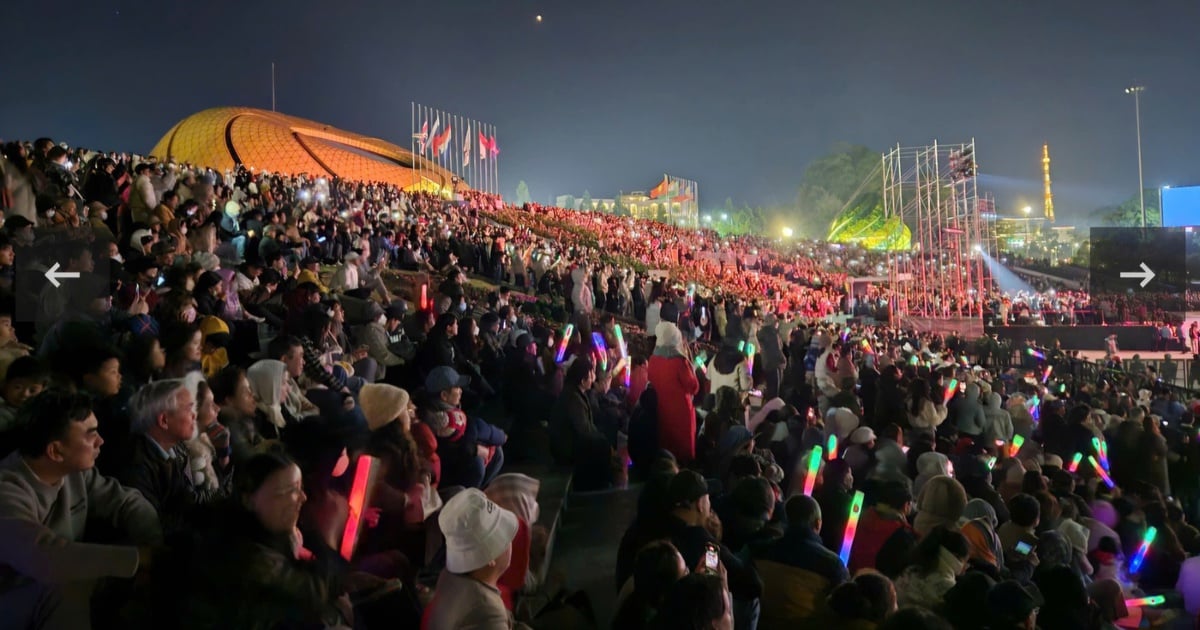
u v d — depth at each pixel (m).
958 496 6.27
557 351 11.94
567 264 29.69
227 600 3.39
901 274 52.50
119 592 3.79
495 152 72.56
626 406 12.09
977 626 4.78
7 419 4.56
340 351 9.29
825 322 33.38
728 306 27.12
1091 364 29.44
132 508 4.09
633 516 8.80
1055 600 5.33
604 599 6.78
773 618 5.15
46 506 3.73
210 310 9.49
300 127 113.69
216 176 26.47
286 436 4.64
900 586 5.61
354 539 4.51
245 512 3.57
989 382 18.86
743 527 5.82
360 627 4.34
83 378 4.92
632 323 27.86
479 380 10.98
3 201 10.39
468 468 7.39
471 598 3.73
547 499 8.47
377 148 119.44
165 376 5.84
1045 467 10.82
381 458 5.08
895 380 12.91
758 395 14.18
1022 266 72.62
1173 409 18.28
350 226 24.86
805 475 7.23
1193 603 7.30
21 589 3.58
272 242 16.42
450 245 30.23
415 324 12.28
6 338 6.25
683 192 98.50
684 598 3.66
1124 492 11.72
